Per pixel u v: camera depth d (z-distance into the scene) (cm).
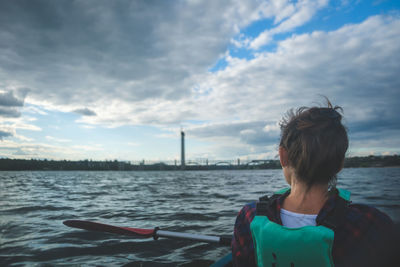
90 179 2464
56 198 878
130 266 270
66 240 356
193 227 433
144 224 461
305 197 79
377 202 656
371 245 68
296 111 90
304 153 78
